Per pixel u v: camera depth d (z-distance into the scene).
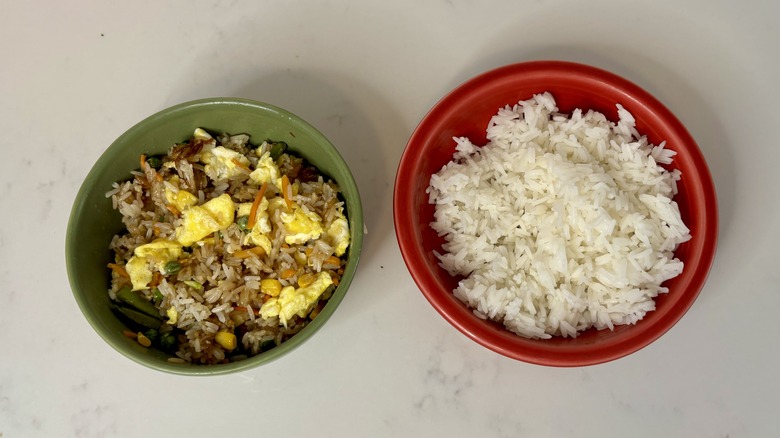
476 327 0.29
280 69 0.37
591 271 0.32
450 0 0.37
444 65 0.37
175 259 0.32
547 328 0.32
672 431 0.33
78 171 0.36
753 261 0.34
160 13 0.38
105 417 0.34
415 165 0.31
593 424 0.33
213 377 0.34
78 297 0.29
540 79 0.32
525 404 0.33
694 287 0.30
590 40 0.37
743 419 0.33
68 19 0.38
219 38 0.38
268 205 0.32
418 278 0.30
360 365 0.34
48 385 0.34
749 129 0.35
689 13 0.37
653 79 0.36
